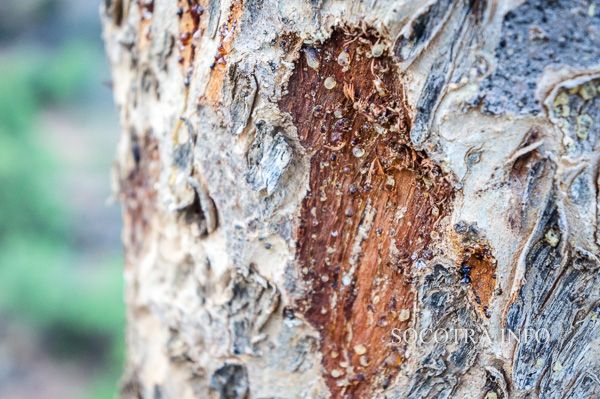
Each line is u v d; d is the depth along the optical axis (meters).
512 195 0.44
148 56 0.51
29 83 2.18
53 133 2.11
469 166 0.44
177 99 0.49
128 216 0.57
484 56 0.43
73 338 1.49
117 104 0.56
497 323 0.45
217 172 0.48
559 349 0.46
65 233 1.70
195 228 0.50
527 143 0.43
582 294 0.45
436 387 0.48
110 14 0.54
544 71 0.42
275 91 0.46
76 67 2.27
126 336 0.60
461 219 0.45
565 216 0.44
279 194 0.47
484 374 0.47
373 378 0.49
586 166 0.43
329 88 0.45
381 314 0.48
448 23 0.43
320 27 0.45
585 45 0.42
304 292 0.48
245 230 0.48
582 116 0.43
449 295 0.46
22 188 1.64
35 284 1.49
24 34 2.48
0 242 1.58
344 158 0.46
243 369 0.51
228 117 0.47
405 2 0.43
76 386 1.41
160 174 0.52
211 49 0.47
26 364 1.43
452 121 0.44
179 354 0.54
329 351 0.49
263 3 0.45
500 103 0.43
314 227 0.47
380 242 0.47
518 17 0.42
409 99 0.44
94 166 1.99
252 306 0.50
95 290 1.51
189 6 0.48
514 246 0.44
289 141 0.47
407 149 0.45
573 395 0.47
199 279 0.51
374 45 0.44
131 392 0.59
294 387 0.50
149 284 0.55
